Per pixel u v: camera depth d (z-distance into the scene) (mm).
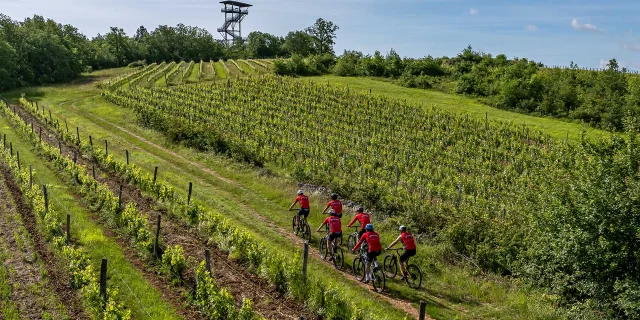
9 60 70938
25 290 14203
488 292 15883
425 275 17047
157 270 15930
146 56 115062
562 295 15977
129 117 46844
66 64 82000
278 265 15320
